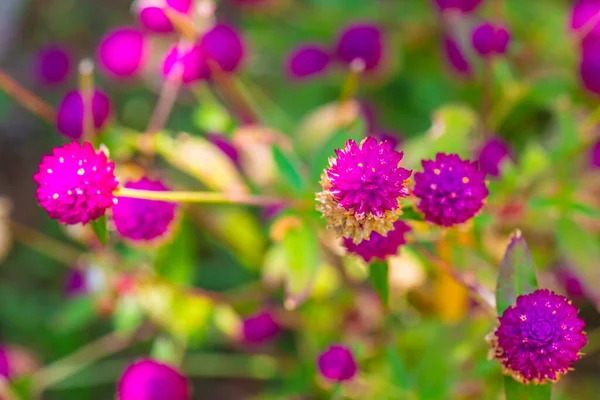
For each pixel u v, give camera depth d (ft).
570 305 1.50
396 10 2.48
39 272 2.75
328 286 2.02
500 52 1.94
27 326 2.62
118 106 2.91
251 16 2.74
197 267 2.59
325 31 2.54
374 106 2.25
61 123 1.85
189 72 1.90
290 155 1.79
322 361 1.79
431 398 1.82
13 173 3.02
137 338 2.26
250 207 2.29
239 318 2.02
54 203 1.53
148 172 1.92
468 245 1.77
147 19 1.96
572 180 1.88
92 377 2.47
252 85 2.46
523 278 1.55
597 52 1.90
